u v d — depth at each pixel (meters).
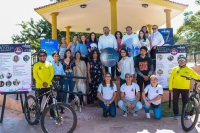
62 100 5.46
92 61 6.36
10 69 5.44
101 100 5.43
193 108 4.39
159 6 9.89
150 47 7.74
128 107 5.45
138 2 9.37
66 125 4.68
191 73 5.10
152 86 5.31
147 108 5.34
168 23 10.35
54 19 10.28
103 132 4.41
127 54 6.20
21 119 5.75
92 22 13.08
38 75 5.03
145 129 4.55
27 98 5.25
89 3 9.38
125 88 5.52
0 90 5.41
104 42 6.83
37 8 10.18
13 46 5.45
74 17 11.68
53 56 5.79
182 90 5.14
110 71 6.69
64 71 6.07
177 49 6.11
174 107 5.22
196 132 4.31
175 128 4.59
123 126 4.77
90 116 5.52
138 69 5.92
